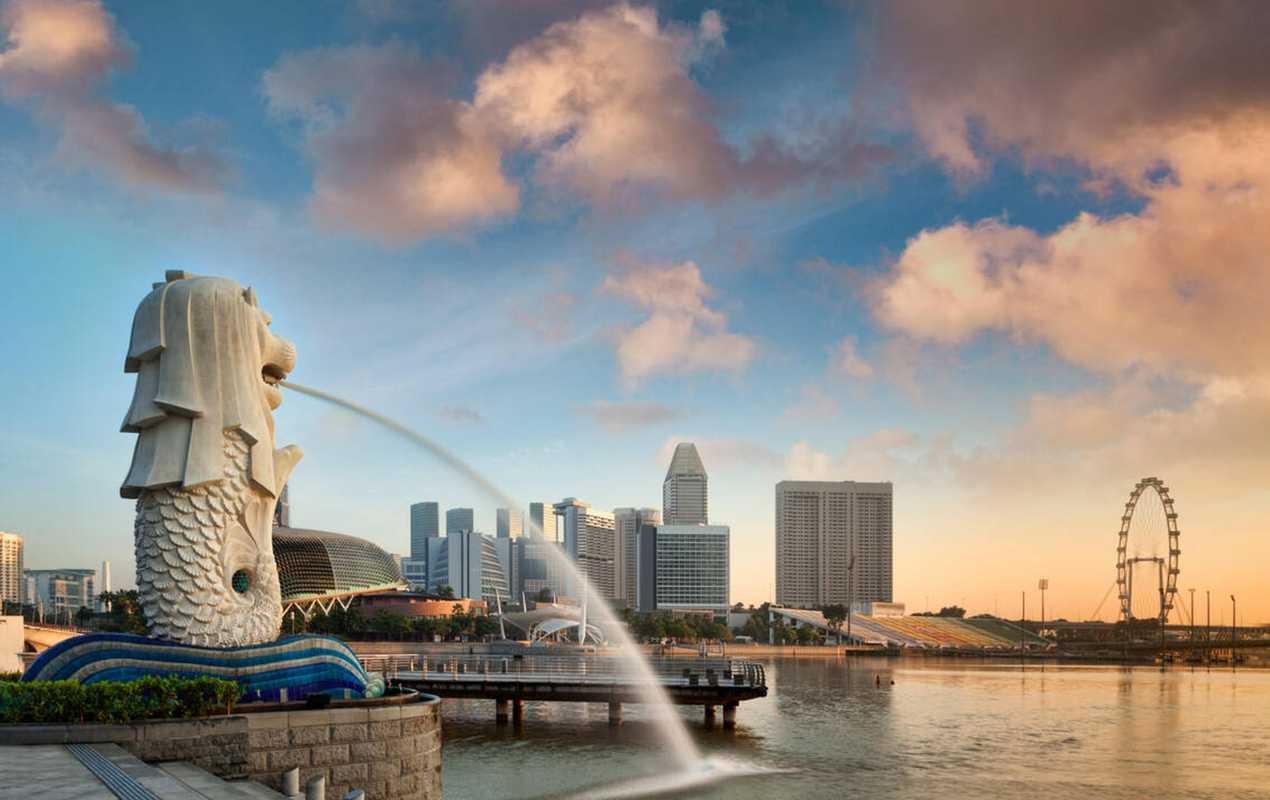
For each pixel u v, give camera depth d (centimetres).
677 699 6931
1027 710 9406
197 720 2747
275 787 2847
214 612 3195
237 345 3328
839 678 15038
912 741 6869
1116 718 8681
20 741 2591
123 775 2250
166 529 3194
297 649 3238
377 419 3769
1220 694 11850
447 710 8112
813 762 5859
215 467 3222
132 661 3000
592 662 8206
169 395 3212
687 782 5200
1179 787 5238
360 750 3031
